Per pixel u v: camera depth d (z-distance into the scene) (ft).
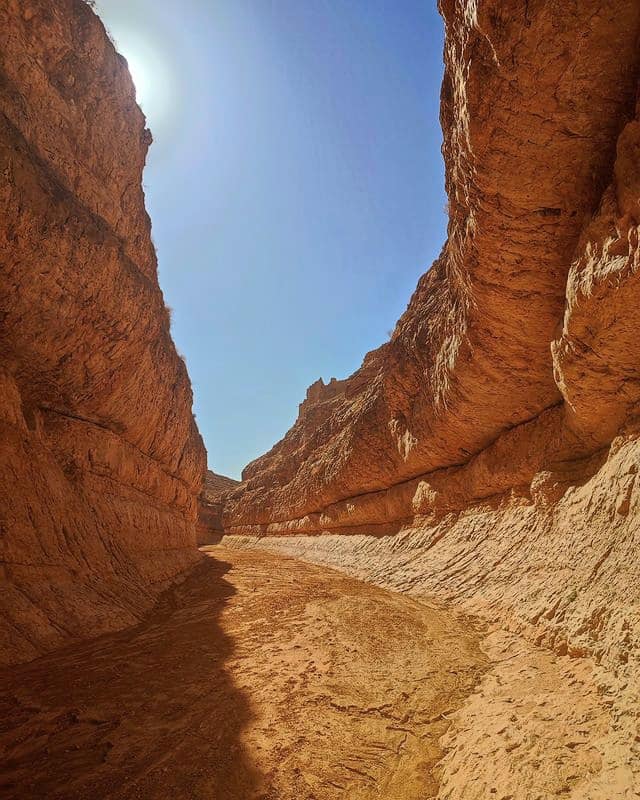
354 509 75.97
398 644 24.04
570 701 13.56
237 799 10.71
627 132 15.28
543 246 21.86
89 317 31.53
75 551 26.99
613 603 15.88
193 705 15.85
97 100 33.96
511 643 21.66
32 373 28.94
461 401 35.81
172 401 55.62
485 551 34.24
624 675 12.66
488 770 11.17
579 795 9.20
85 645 21.61
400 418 56.18
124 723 14.23
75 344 31.12
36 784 10.84
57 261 27.30
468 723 14.51
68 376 31.96
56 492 26.99
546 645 19.25
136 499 45.32
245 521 166.30
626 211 15.70
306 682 18.42
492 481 36.22
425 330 45.96
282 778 11.69
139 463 46.98
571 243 21.21
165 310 56.03
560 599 20.07
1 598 19.75
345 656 21.94
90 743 12.92
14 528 21.86
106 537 32.94
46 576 23.27
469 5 16.25
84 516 30.42
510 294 24.86
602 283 16.75
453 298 33.76
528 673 17.28
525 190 19.89
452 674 19.43
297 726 14.55
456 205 25.27
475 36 16.72
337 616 30.66
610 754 10.10
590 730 11.54
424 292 52.13
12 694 15.69
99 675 17.92
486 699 16.03
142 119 42.39
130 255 41.06
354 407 97.25
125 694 16.38
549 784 9.86
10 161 23.24
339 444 86.17
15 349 26.96
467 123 18.78
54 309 28.04
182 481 69.05
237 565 67.36
